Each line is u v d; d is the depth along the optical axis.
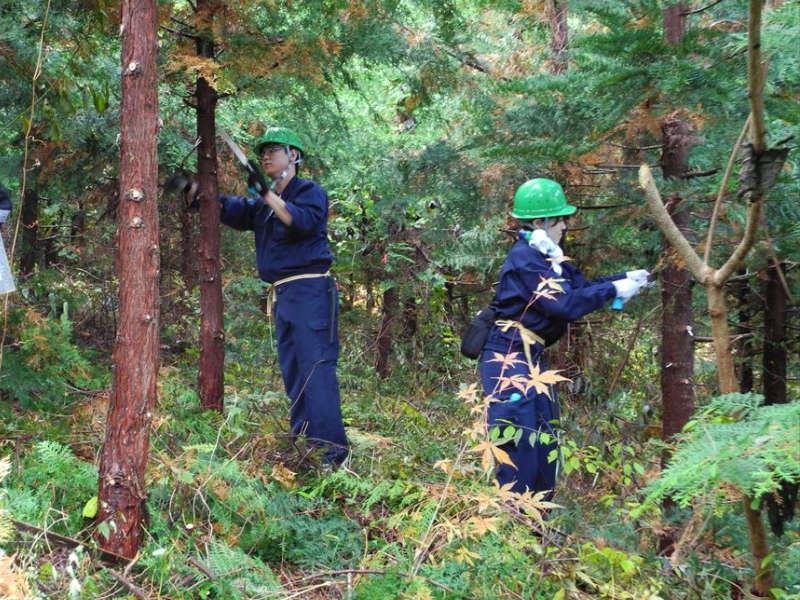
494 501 3.14
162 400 4.93
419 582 3.02
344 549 3.63
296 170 4.92
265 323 8.52
